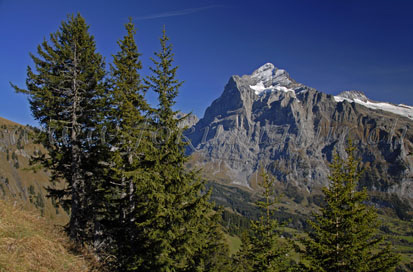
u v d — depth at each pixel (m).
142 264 13.05
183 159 14.34
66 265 9.19
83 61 18.34
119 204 15.72
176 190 13.81
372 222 14.73
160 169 13.71
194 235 13.54
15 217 10.16
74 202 16.16
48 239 10.11
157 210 12.89
